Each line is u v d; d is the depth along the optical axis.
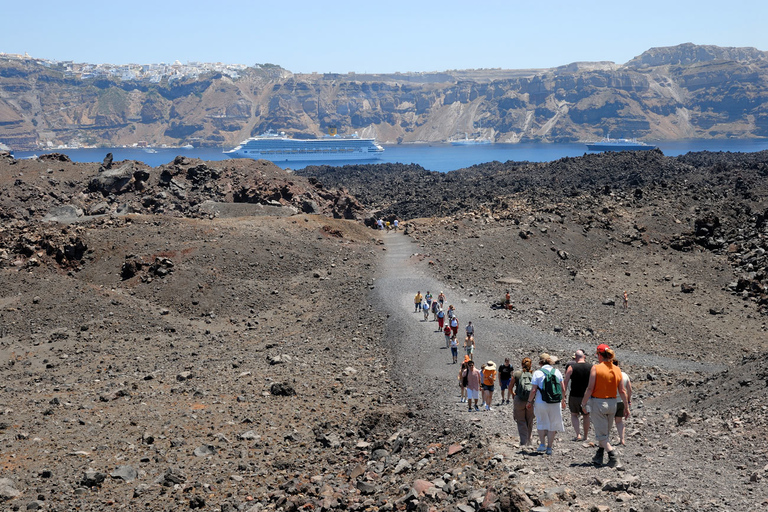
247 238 75.56
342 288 65.75
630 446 18.94
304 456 24.38
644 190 114.44
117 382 38.50
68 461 23.78
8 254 65.75
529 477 15.51
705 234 91.31
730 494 13.94
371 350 45.34
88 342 50.59
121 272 65.06
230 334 53.91
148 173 121.94
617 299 65.81
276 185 124.44
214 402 32.56
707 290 73.00
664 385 36.12
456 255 76.94
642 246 88.62
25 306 55.69
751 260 79.38
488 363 27.64
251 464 23.45
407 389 34.56
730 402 24.84
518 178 186.00
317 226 84.88
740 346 52.78
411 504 16.20
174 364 43.50
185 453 24.84
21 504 19.94
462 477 17.23
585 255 83.75
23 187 115.06
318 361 42.66
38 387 37.91
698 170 172.00
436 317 51.44
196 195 119.50
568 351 44.06
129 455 24.59
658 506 12.92
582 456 17.28
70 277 64.06
